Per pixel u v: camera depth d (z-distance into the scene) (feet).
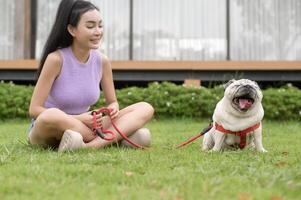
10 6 43.27
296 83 44.75
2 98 38.01
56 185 11.35
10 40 43.32
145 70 42.06
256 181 11.69
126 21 43.68
